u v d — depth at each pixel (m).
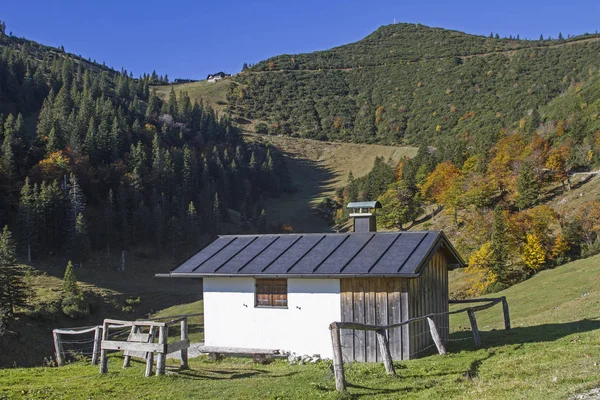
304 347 18.50
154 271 93.31
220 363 18.48
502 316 37.38
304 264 18.62
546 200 80.25
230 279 19.83
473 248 69.19
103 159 119.00
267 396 12.31
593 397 9.42
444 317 20.97
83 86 172.88
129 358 17.08
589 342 16.17
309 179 188.00
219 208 129.00
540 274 55.75
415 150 192.62
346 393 11.89
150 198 112.69
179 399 12.45
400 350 17.23
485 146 114.88
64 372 16.27
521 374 12.70
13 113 151.88
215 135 187.00
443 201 92.81
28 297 62.06
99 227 95.56
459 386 12.09
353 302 17.92
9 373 16.34
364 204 21.27
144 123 157.50
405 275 16.55
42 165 101.75
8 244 61.59
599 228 58.00
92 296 69.75
